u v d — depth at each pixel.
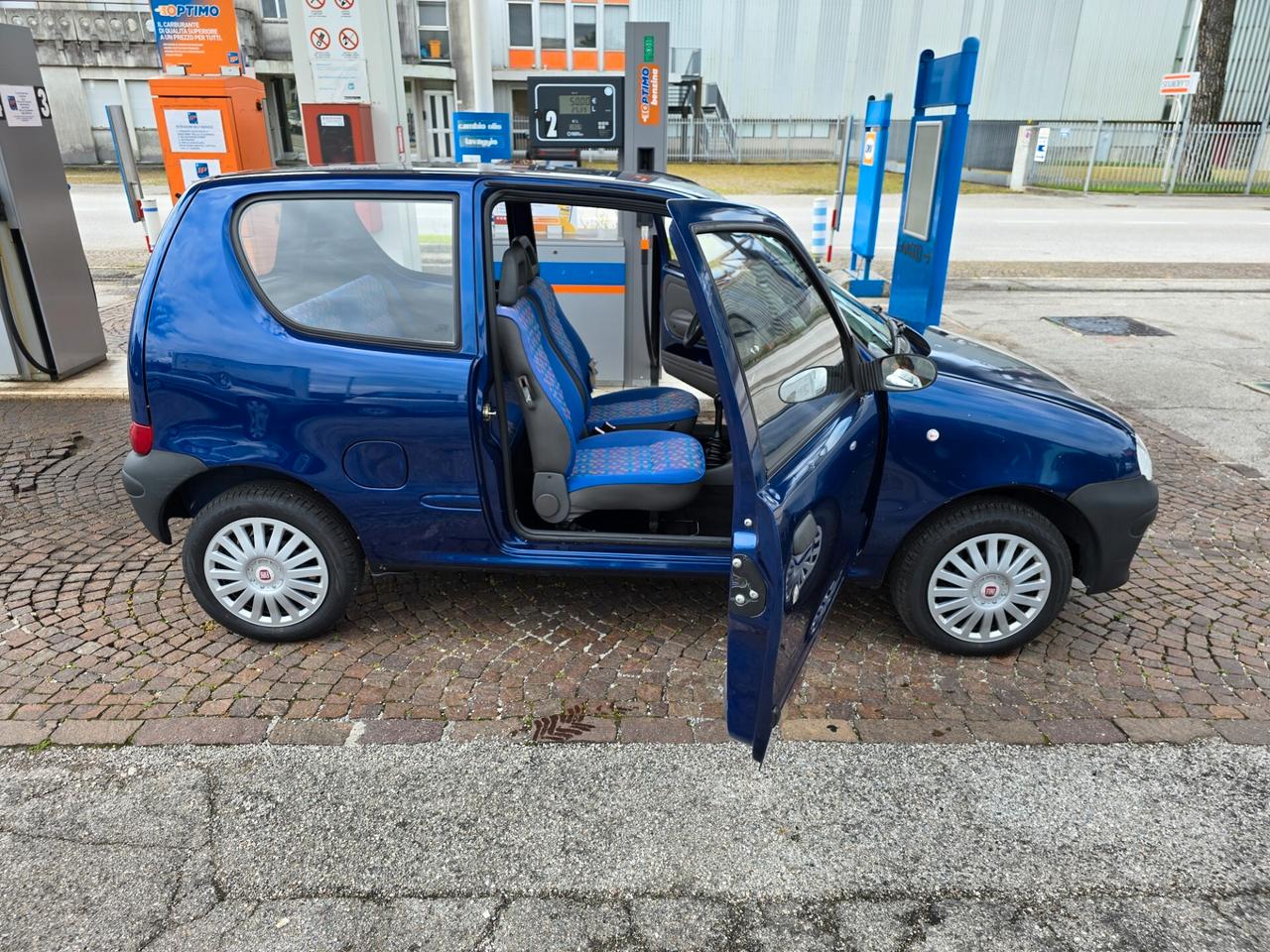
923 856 2.46
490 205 3.02
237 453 3.12
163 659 3.31
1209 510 4.69
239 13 22.92
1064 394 3.34
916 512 3.14
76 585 3.83
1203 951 2.18
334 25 6.32
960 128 6.43
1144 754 2.87
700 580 3.89
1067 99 30.45
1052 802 2.66
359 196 3.02
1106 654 3.40
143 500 3.20
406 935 2.21
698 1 28.52
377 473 3.11
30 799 2.64
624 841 2.51
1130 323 8.85
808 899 2.32
